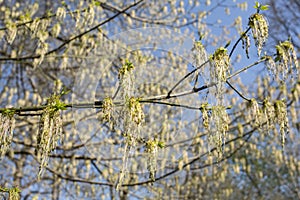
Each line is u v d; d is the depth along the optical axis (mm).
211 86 1562
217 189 5770
